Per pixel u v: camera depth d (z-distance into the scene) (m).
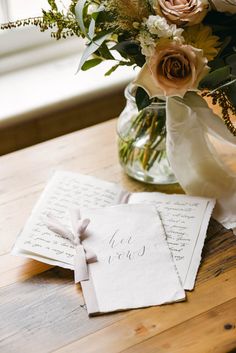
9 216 0.97
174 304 0.81
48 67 1.58
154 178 1.01
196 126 0.93
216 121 0.93
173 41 0.82
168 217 0.93
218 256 0.88
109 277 0.84
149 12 0.85
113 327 0.78
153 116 0.97
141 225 0.91
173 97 0.90
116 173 1.05
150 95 0.87
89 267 0.85
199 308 0.80
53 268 0.87
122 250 0.88
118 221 0.92
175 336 0.77
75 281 0.84
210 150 0.97
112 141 1.14
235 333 0.77
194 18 0.83
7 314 0.81
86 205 0.96
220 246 0.90
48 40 1.62
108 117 1.54
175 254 0.87
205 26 0.85
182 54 0.83
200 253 0.87
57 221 0.92
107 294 0.82
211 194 0.97
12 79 1.54
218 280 0.84
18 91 1.49
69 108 1.47
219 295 0.82
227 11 0.85
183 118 0.92
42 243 0.89
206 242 0.90
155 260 0.86
